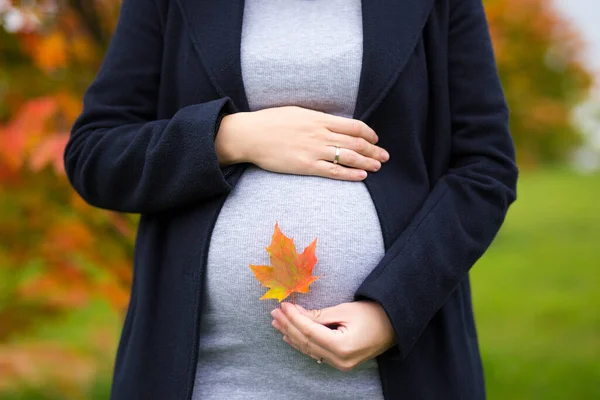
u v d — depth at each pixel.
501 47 3.55
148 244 1.27
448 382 1.23
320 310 1.13
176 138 1.19
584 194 7.65
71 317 3.04
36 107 1.91
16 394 2.52
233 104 1.26
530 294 4.17
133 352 1.23
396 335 1.11
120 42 1.36
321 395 1.20
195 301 1.20
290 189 1.23
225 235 1.22
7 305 2.16
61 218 2.06
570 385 2.92
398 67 1.25
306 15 1.32
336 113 1.30
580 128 8.44
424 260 1.16
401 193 1.26
